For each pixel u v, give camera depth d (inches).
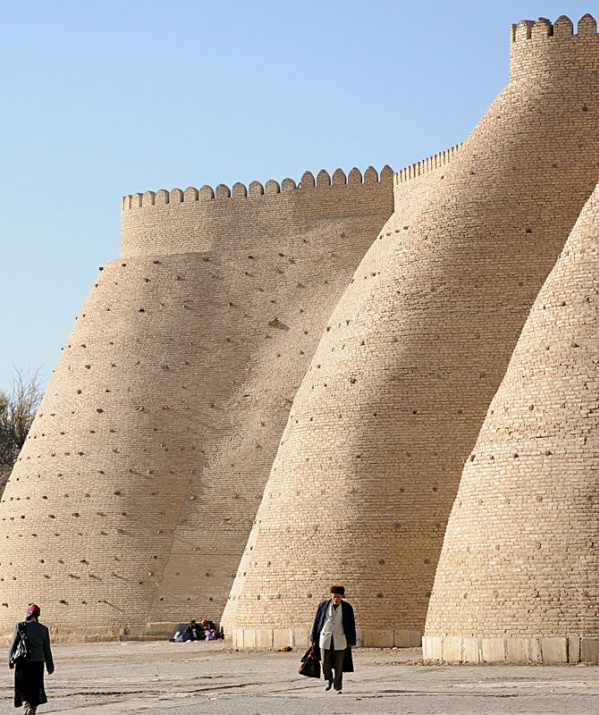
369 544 1389.0
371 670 1082.1
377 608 1371.8
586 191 1422.2
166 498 1927.9
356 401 1432.1
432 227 1451.8
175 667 1200.2
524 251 1412.4
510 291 1407.5
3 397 2989.7
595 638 1067.9
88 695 903.1
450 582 1171.9
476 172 1453.0
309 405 1486.2
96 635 1882.4
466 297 1413.6
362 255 1947.6
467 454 1387.8
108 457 1955.0
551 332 1158.3
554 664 1079.6
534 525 1115.3
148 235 2092.8
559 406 1128.8
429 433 1397.6
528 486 1126.4
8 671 1249.4
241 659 1311.5
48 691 946.1
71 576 1920.5
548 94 1454.2
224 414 1952.5
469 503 1171.9
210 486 1919.3
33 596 1935.3
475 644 1130.7
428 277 1430.9
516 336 1396.4
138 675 1096.8
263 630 1435.8
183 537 1908.2
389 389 1416.1
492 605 1125.1
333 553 1402.6
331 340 1528.1
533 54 1473.9
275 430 1911.9
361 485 1405.0
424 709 733.3
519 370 1170.0
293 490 1457.9
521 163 1437.0
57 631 1907.0
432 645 1179.9
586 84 1450.5
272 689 908.0
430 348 1411.2
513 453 1144.2
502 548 1130.0
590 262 1159.6
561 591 1090.1
